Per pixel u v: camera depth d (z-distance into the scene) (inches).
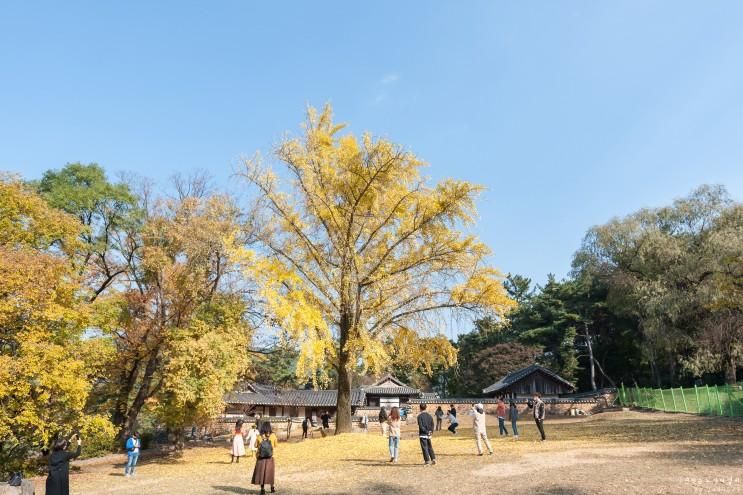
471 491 409.1
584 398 1844.2
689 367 1521.9
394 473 537.3
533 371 1957.4
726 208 1534.2
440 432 1215.6
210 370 857.5
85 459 944.9
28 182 1039.0
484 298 888.9
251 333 1048.8
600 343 2455.7
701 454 543.5
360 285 893.2
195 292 947.3
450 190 852.6
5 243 728.3
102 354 789.2
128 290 999.0
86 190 1011.3
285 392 2074.3
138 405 1035.3
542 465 528.1
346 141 899.4
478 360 2465.6
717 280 1020.5
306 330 767.7
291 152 882.1
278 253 901.8
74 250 854.5
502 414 1026.1
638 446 656.4
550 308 2384.4
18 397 635.5
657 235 1702.8
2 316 622.8
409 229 891.4
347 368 875.4
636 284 1711.4
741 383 1343.5
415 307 927.7
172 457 956.6
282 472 615.2
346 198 920.9
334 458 717.9
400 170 864.9
